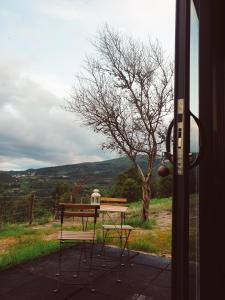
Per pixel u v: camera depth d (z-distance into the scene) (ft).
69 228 30.37
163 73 36.29
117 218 34.68
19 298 11.57
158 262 16.34
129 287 12.82
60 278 13.67
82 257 17.06
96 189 20.24
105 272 14.57
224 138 5.50
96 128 36.96
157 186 60.34
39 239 24.97
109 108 36.32
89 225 30.45
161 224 32.09
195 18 5.57
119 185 58.90
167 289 12.65
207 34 5.51
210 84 5.41
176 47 4.07
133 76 36.29
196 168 5.37
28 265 15.48
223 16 5.85
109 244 20.57
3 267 15.07
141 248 19.63
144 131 35.55
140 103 35.96
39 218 39.99
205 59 5.49
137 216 36.76
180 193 3.80
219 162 5.45
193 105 5.26
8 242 24.26
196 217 5.32
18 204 38.42
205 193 5.22
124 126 36.06
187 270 3.73
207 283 5.14
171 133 4.31
